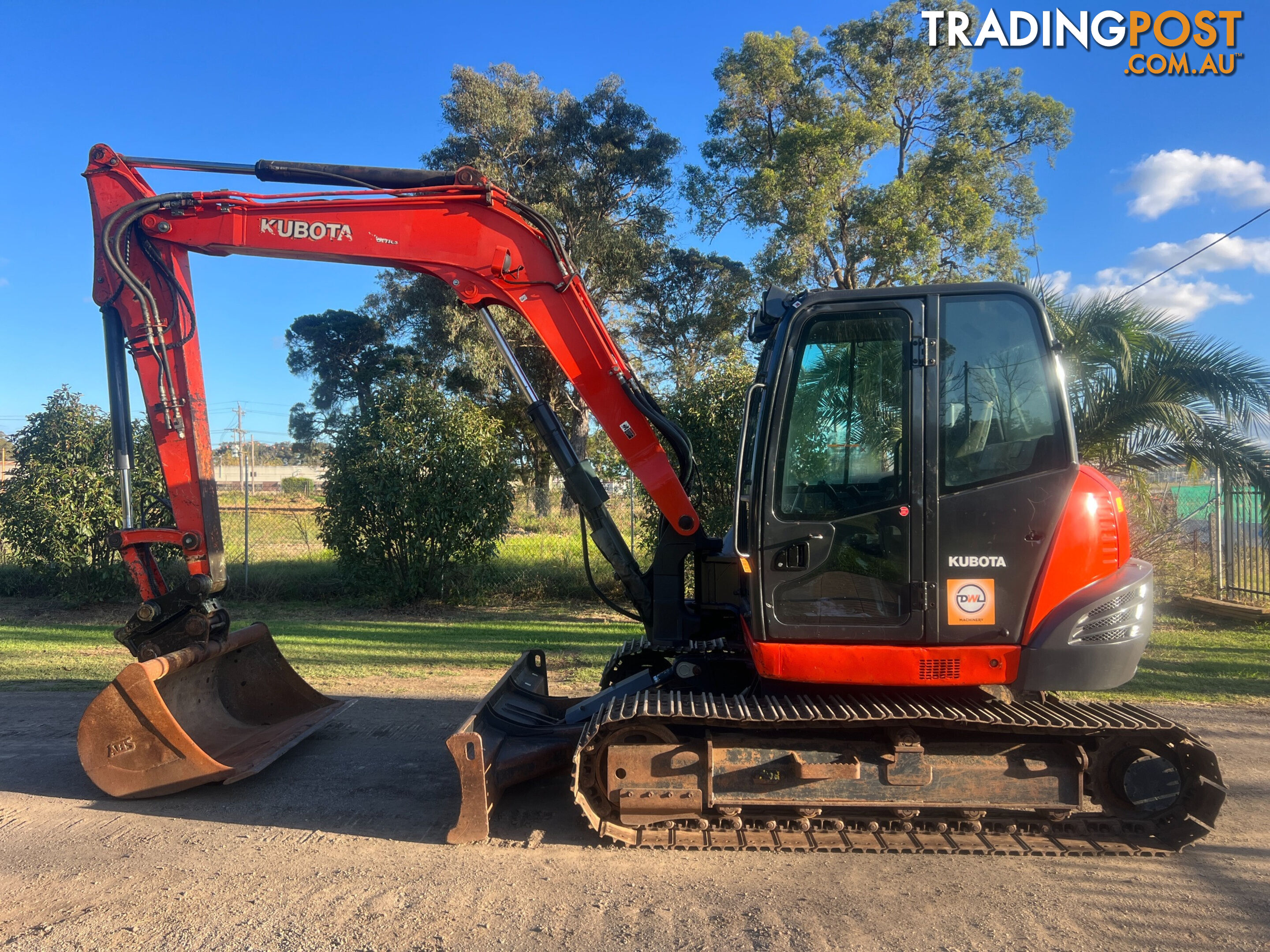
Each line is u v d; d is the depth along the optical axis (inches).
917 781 166.4
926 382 167.3
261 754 207.5
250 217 213.6
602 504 213.5
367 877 155.3
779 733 169.6
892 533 167.9
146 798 196.4
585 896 147.3
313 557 596.4
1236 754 228.2
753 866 160.2
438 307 1266.0
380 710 274.7
